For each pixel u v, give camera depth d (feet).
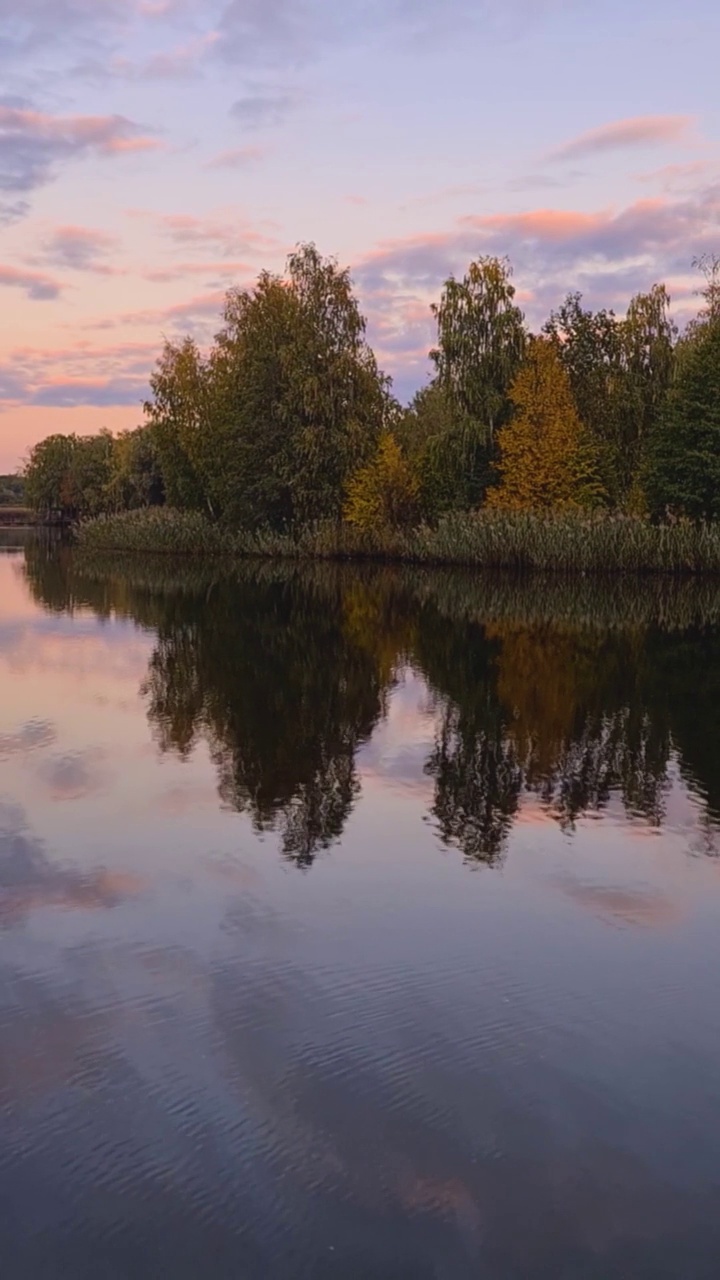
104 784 38.58
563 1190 15.78
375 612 104.99
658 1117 17.62
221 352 224.53
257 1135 17.01
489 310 186.19
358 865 30.14
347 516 192.13
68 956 23.68
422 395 245.24
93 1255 14.56
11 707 52.90
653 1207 15.47
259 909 26.71
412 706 55.01
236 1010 21.18
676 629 92.48
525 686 61.82
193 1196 15.65
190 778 39.60
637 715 53.31
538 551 158.92
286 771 40.88
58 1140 16.89
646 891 28.43
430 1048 19.79
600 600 121.49
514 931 25.53
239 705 54.44
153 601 114.21
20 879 28.68
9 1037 20.03
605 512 163.32
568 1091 18.35
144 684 60.39
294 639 82.89
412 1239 14.82
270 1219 15.16
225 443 204.95
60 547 251.39
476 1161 16.42
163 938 24.75
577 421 180.65
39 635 83.35
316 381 184.65
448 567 175.73
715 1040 20.27
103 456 374.02
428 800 37.19
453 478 188.14
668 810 36.35
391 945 24.52
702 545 151.53
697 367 165.17
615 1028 20.67
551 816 35.50
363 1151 16.62
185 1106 17.78
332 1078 18.67
